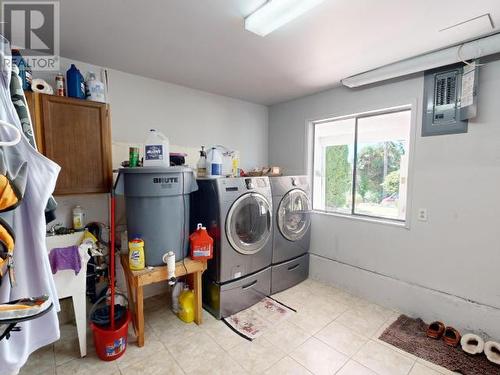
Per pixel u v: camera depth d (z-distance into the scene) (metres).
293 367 1.73
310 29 1.67
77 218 2.10
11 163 0.84
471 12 1.48
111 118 2.34
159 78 2.57
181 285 2.37
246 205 2.42
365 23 1.60
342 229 2.84
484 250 1.95
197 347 1.91
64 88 1.98
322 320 2.26
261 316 2.32
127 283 2.21
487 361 1.77
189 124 2.86
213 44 1.88
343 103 2.79
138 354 1.83
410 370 1.70
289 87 2.84
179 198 2.03
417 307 2.29
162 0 1.39
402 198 2.59
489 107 1.88
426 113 2.19
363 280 2.66
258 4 1.43
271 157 3.64
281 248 2.75
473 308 1.99
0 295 0.85
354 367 1.73
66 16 1.53
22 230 0.90
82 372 1.66
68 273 1.72
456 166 2.05
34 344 0.97
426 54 2.01
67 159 1.88
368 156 2.80
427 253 2.24
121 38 1.80
